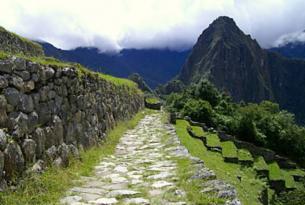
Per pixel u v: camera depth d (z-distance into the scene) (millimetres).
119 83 24016
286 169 44438
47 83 9070
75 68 11859
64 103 10406
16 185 6961
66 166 9672
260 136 48688
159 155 12805
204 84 54062
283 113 64500
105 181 8945
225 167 20000
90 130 13078
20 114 7449
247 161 29750
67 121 10562
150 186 8453
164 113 33812
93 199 7352
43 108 8742
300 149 54312
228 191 7844
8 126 6945
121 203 7145
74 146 10852
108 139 15492
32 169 7668
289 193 27250
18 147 7215
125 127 20875
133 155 13031
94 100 14430
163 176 9383
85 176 9383
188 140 19453
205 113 44781
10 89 7105
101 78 16531
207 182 8461
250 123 48281
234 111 55531
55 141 9344
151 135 18438
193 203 7113
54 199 7113
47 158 8625
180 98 52938
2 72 6863
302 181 38188
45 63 9242
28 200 6699
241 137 47844
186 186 8219
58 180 8180
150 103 42344
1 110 6676
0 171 6445
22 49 19031
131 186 8484
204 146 24406
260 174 28703
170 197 7492
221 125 46562
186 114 44312
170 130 20484
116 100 20656
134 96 30953
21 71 7602
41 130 8461
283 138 54406
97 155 12094
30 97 8008
